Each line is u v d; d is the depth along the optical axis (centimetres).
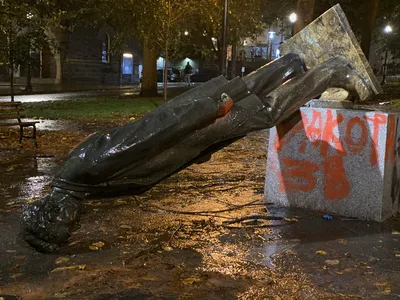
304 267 408
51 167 856
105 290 360
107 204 593
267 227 511
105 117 1791
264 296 353
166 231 496
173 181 727
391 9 3631
